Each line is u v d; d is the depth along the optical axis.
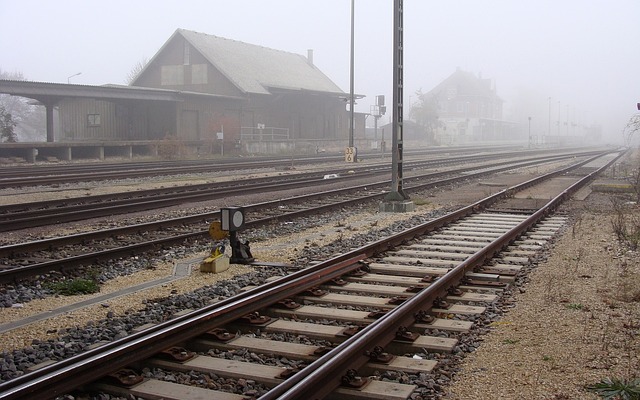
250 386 5.85
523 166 40.16
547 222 15.99
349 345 6.02
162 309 8.26
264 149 53.78
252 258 11.35
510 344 6.96
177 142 44.91
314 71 77.56
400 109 18.36
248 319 7.49
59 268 10.30
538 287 9.47
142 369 6.13
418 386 5.84
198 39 61.59
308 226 15.45
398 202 18.16
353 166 36.66
